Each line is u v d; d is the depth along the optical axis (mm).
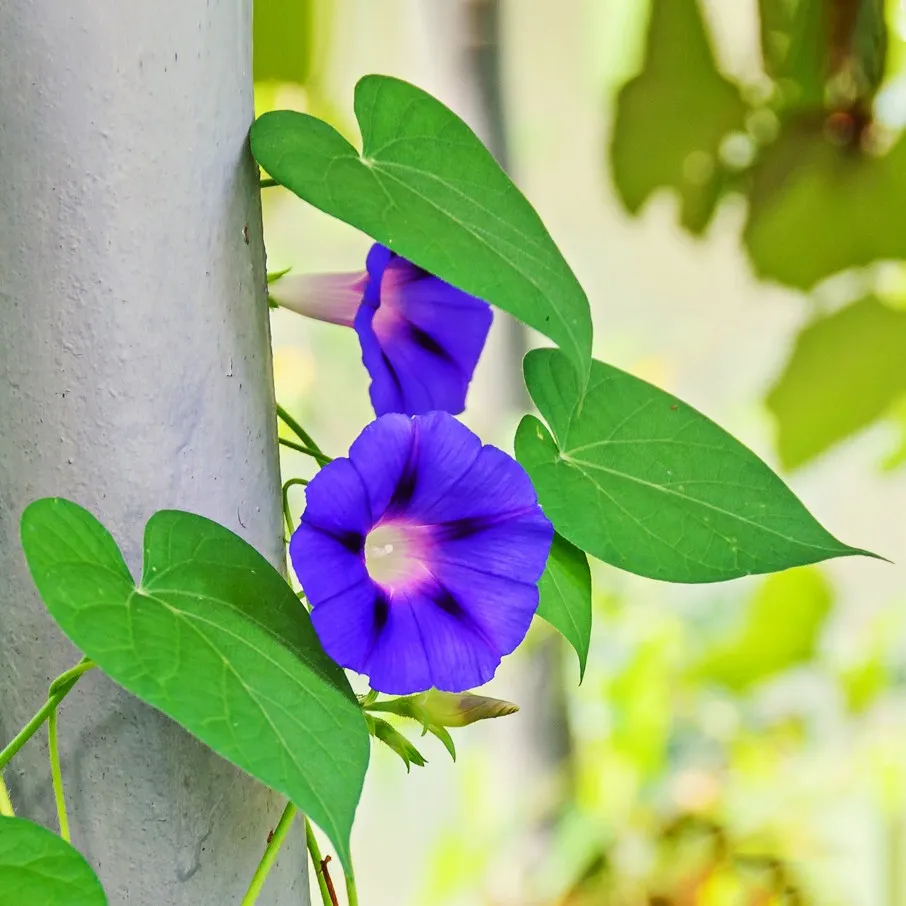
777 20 1449
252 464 1190
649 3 1490
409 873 1971
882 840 1941
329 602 1163
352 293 1256
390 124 1202
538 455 1241
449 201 1197
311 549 1163
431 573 1192
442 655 1182
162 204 1157
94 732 1178
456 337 1263
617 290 1845
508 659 1790
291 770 1136
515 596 1192
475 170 1206
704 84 1504
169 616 1149
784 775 1956
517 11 1642
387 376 1233
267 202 1730
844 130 1468
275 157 1180
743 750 1955
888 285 1562
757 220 1532
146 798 1182
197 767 1186
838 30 1439
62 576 1141
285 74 1443
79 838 1184
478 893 1896
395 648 1176
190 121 1160
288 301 1256
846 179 1485
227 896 1199
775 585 1797
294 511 1757
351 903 1137
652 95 1521
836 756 1960
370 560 1192
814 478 1938
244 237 1181
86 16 1143
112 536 1168
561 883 1859
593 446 1250
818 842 1933
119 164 1150
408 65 1627
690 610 1947
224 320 1176
